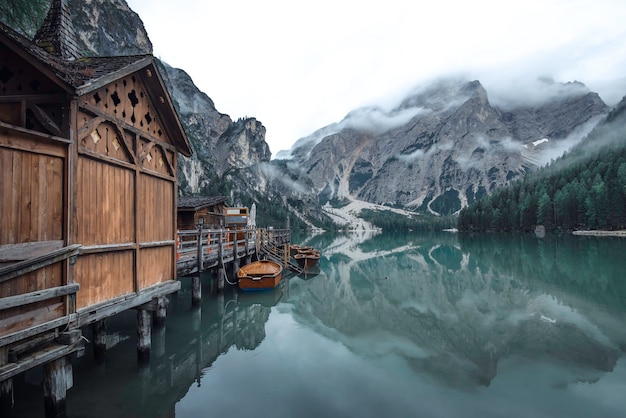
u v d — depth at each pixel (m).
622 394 7.77
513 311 15.41
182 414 6.79
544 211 93.88
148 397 7.49
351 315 15.16
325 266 33.22
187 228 24.20
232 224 28.31
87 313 6.41
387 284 22.94
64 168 5.97
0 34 5.48
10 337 4.92
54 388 5.81
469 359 9.94
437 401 7.44
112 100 7.44
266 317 14.69
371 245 69.25
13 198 5.23
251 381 8.41
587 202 84.62
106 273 7.10
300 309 16.11
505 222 107.69
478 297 18.48
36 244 5.50
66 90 5.81
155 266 9.02
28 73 6.06
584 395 7.75
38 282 5.46
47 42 8.20
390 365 9.50
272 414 6.84
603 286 20.58
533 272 26.64
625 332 12.29
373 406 7.24
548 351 10.52
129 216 7.91
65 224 5.93
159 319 11.45
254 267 19.83
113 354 9.54
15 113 5.96
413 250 53.81
